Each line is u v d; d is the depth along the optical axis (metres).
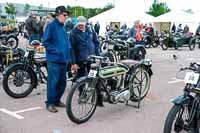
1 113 5.81
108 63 5.80
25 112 5.88
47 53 5.80
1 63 8.69
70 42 6.31
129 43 11.53
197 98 4.22
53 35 5.73
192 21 26.69
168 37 20.34
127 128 5.21
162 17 27.08
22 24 29.09
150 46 21.56
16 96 6.72
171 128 4.09
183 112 4.20
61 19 5.74
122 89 5.94
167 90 7.91
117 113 5.95
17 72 6.65
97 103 5.64
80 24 6.32
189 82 4.16
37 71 6.96
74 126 5.23
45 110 6.01
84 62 6.48
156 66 12.15
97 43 7.09
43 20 13.60
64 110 6.00
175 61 14.01
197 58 15.46
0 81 8.29
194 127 4.26
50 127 5.16
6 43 15.27
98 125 5.31
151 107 6.39
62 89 6.02
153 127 5.29
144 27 24.05
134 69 6.24
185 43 20.56
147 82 6.80
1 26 21.53
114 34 21.61
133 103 6.60
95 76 5.37
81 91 5.34
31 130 5.01
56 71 5.82
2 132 4.89
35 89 7.57
